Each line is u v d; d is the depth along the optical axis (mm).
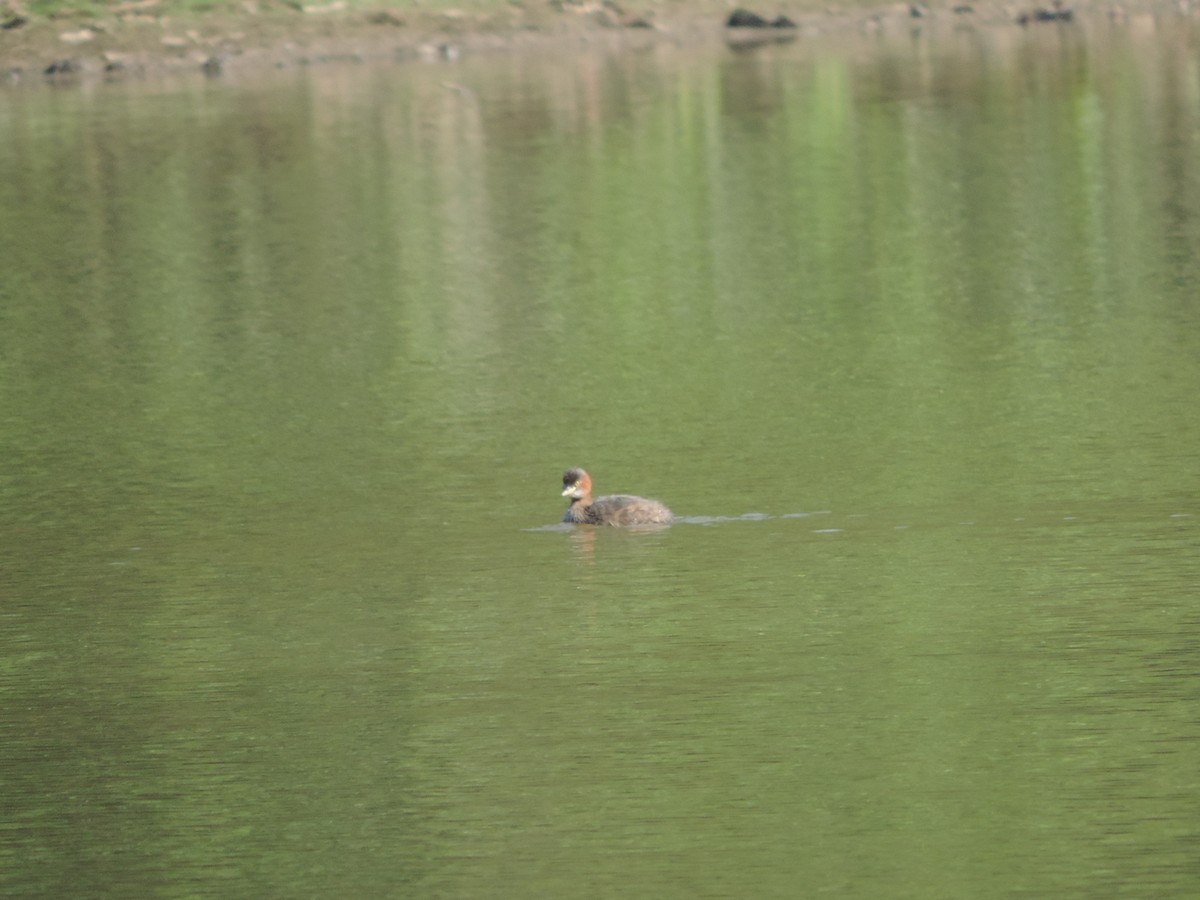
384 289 147000
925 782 55188
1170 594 71000
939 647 66312
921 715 60094
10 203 182000
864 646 66812
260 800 56156
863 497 87625
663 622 70438
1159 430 98312
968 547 78438
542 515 87625
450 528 86000
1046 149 196750
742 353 123562
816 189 181875
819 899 48438
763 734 59219
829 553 78688
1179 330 123938
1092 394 107688
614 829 53000
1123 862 49781
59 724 63031
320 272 153125
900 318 132000
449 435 104812
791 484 90750
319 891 50031
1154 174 181250
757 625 69625
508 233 166000
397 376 120500
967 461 93625
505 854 51719
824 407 107812
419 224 170500
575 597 74125
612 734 59719
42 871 52031
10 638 72375
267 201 181125
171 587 78312
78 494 95125
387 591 76188
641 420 106562
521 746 59062
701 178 188500
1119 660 64312
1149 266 145000
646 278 148750
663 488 91312
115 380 121812
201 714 63375
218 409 113375
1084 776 55094
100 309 142750
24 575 81000
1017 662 64562
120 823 55062
